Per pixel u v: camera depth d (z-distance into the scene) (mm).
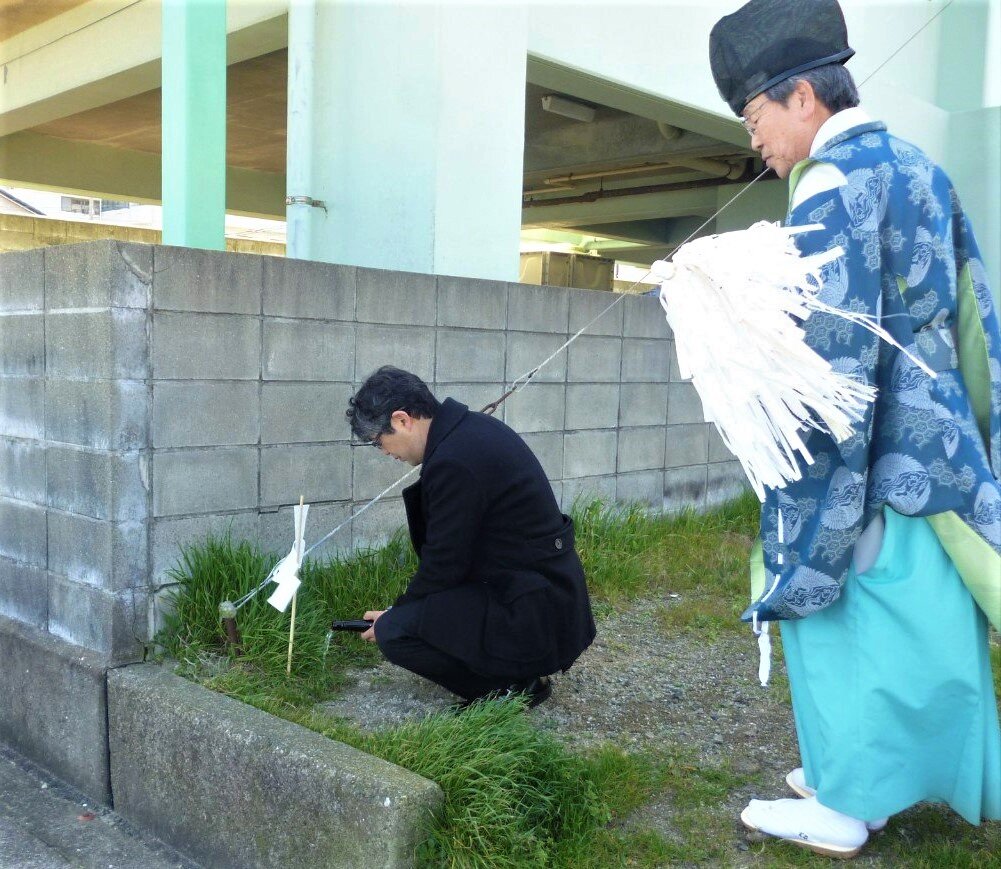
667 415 5227
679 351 1929
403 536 3879
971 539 2041
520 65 4699
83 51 6641
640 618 3930
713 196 11094
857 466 2006
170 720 2588
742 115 2250
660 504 5266
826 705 2146
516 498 2709
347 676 3109
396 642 2738
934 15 7914
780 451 2061
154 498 2986
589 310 4648
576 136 9328
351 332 3588
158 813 2654
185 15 3473
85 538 2980
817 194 2045
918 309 2059
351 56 4664
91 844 2639
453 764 2248
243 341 3217
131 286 2881
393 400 2691
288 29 5082
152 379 2955
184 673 2826
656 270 1949
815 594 2076
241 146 10375
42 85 7109
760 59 2146
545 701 3051
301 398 3432
